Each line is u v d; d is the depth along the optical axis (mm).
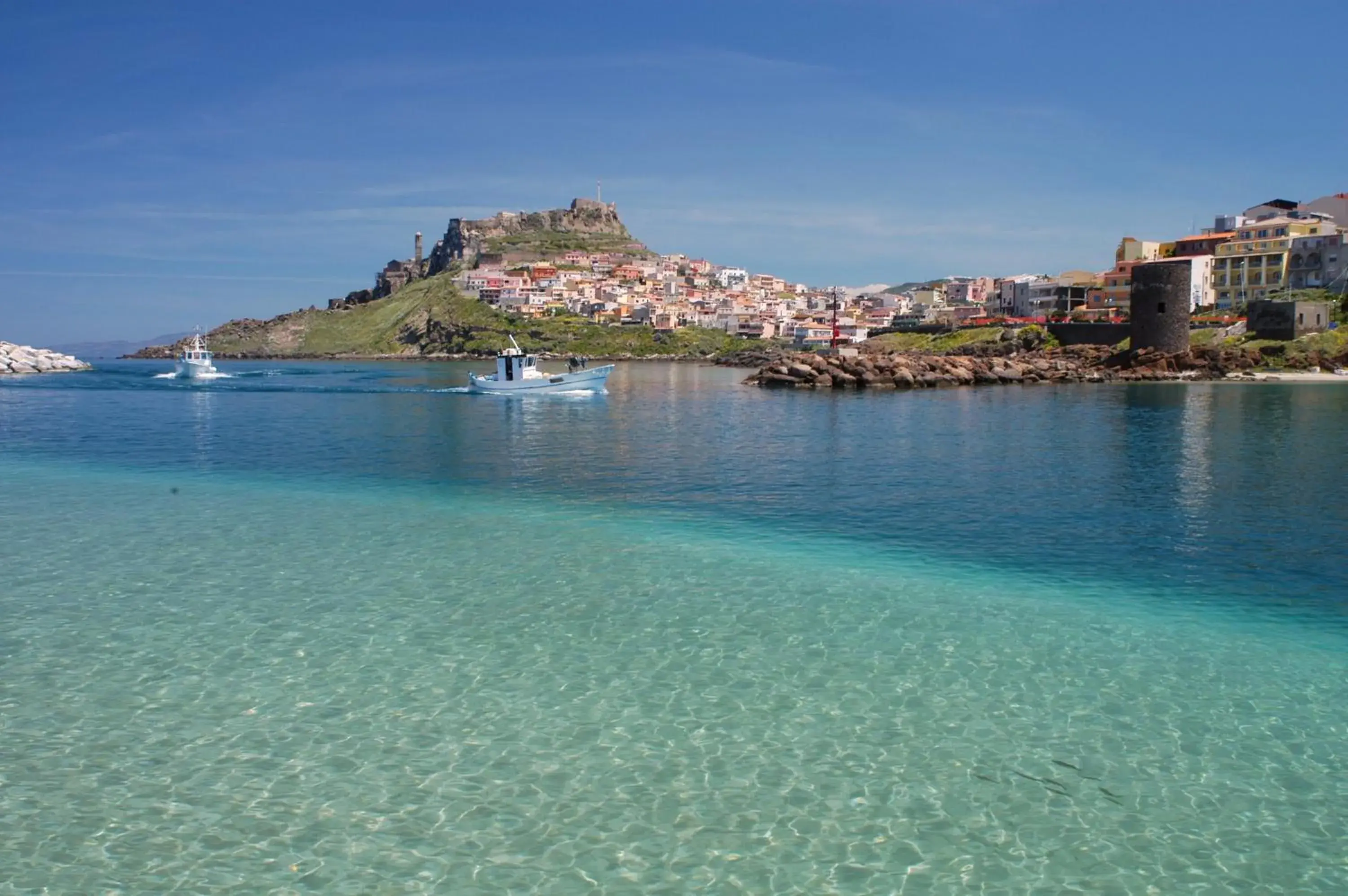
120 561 27141
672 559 27578
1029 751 15016
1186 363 119438
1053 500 36875
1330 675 18188
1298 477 41781
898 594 23922
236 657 19125
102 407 92750
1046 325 155750
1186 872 11859
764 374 123188
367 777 14109
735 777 14156
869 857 12109
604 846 12336
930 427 65812
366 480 42938
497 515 34406
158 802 13383
